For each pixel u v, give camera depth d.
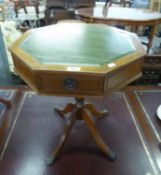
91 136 1.21
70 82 0.80
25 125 1.27
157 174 1.00
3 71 1.71
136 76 0.98
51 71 0.77
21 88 1.61
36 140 1.18
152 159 1.07
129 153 1.11
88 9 2.40
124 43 1.03
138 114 1.37
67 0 2.92
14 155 1.08
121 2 3.15
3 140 1.17
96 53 0.90
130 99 1.51
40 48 0.94
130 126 1.28
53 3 2.92
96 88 0.81
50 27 1.22
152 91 1.60
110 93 0.85
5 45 1.74
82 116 1.15
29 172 1.00
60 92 0.84
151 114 1.37
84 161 1.06
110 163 1.06
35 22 2.84
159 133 1.22
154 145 1.15
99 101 1.49
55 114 1.37
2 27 1.85
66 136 1.10
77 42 1.02
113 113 1.38
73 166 1.04
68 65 0.80
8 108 1.40
